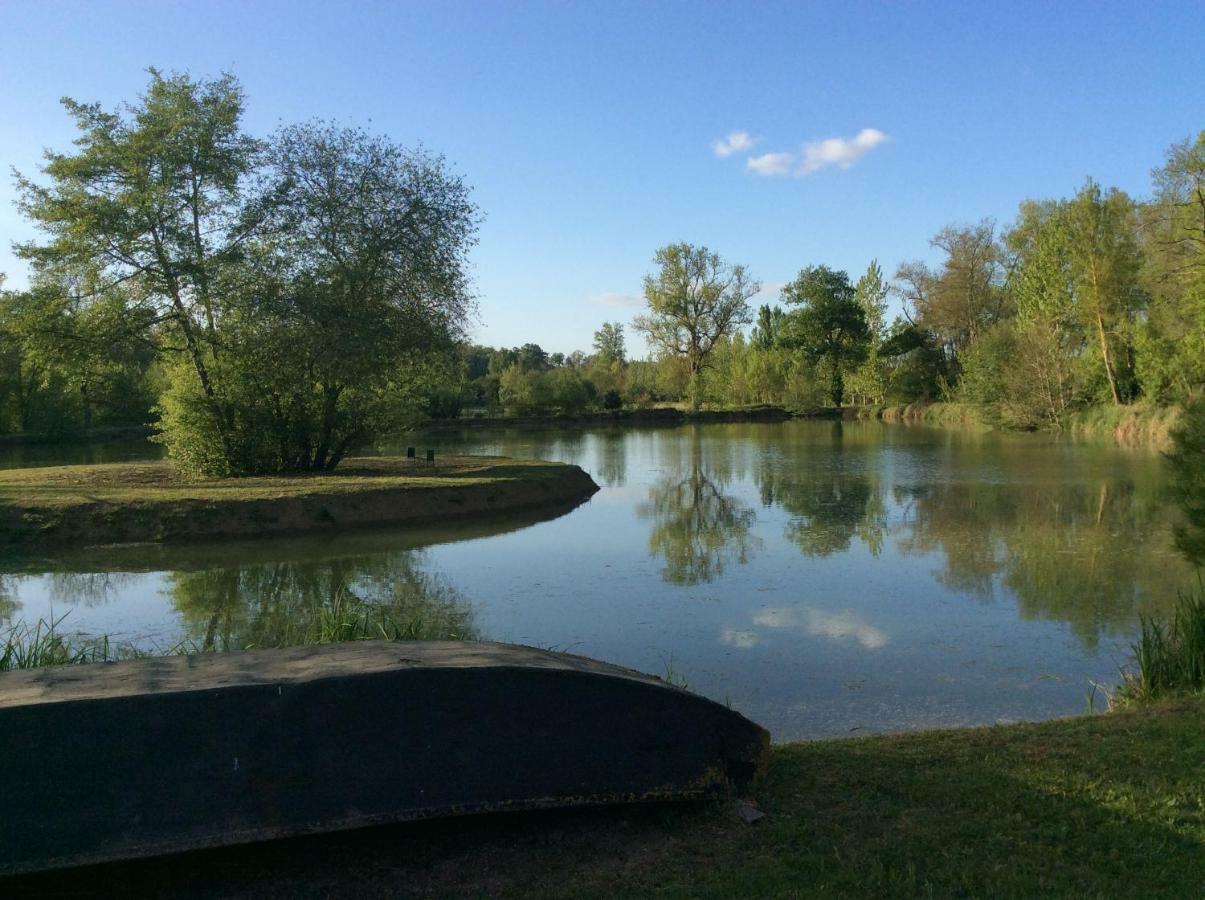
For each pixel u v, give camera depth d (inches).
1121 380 1560.0
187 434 892.0
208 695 133.5
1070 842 143.0
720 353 3152.1
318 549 605.6
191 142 880.9
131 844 125.8
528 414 2532.0
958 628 364.5
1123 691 270.5
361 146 896.9
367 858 138.1
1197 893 126.0
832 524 670.5
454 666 146.8
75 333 891.4
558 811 154.1
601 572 505.0
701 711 159.3
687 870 135.1
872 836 146.1
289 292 862.5
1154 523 629.3
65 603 451.8
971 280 2314.2
